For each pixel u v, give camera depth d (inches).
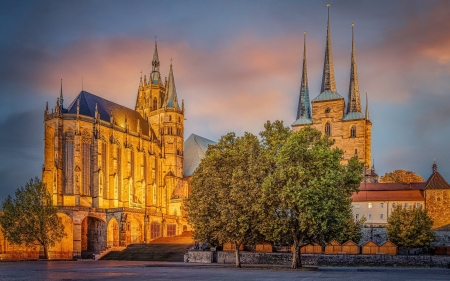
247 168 2699.3
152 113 7086.6
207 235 2800.2
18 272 1898.4
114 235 4990.2
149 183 6314.0
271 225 2456.9
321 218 2399.1
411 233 3917.3
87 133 5295.3
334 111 6441.9
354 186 2632.9
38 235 4131.4
